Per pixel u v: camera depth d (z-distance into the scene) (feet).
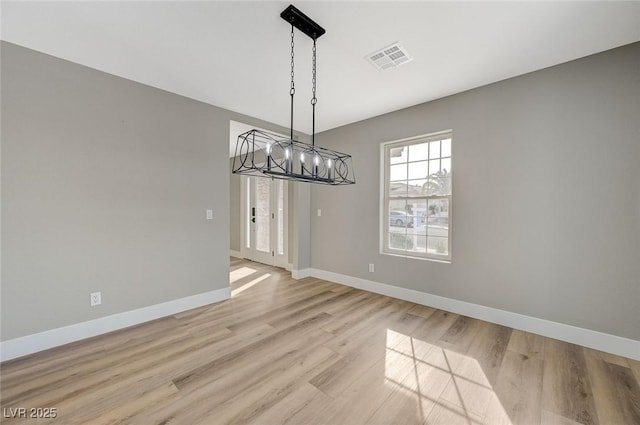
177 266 9.64
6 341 6.61
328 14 5.71
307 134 14.35
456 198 9.55
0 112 6.52
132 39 6.58
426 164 10.66
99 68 7.89
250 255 19.06
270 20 5.91
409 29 6.18
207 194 10.45
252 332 8.11
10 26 6.06
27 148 6.87
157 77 8.43
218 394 5.41
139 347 7.22
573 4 5.36
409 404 5.17
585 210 7.27
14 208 6.71
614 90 6.87
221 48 6.95
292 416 4.86
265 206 17.85
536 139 7.98
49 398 5.27
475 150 9.11
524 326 8.19
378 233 11.82
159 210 9.20
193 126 10.04
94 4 5.41
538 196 7.96
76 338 7.55
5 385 5.65
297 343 7.45
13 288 6.70
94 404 5.12
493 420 4.82
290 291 12.10
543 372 6.15
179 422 4.71
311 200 14.73
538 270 7.97
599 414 4.94
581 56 7.22
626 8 5.42
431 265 10.22
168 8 5.55
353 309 9.95
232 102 10.34
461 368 6.30
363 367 6.33
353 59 7.39
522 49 6.91
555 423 4.76
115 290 8.28
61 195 7.35
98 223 7.96
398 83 8.76
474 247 9.16
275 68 7.89
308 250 14.71
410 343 7.45
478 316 9.07
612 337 6.91
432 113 10.10
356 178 12.60
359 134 12.42
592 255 7.18
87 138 7.77
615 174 6.88
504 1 5.31
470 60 7.42
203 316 9.32
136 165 8.68
